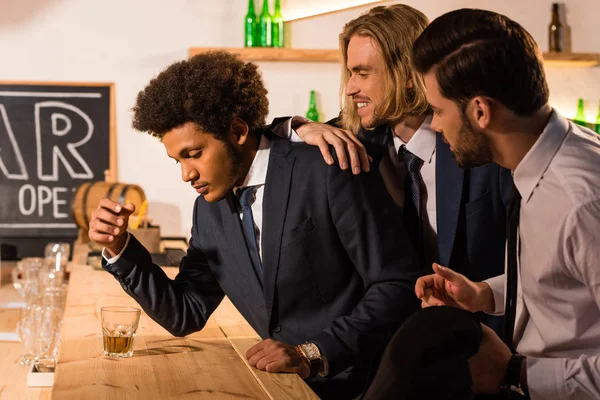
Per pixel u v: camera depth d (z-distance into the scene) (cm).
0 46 477
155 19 480
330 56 468
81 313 197
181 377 137
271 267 158
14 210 487
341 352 144
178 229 491
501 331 193
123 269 163
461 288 147
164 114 146
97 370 141
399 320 148
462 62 126
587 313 129
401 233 155
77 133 485
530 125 129
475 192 189
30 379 190
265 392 129
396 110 189
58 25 479
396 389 107
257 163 160
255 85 156
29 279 309
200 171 151
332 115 482
